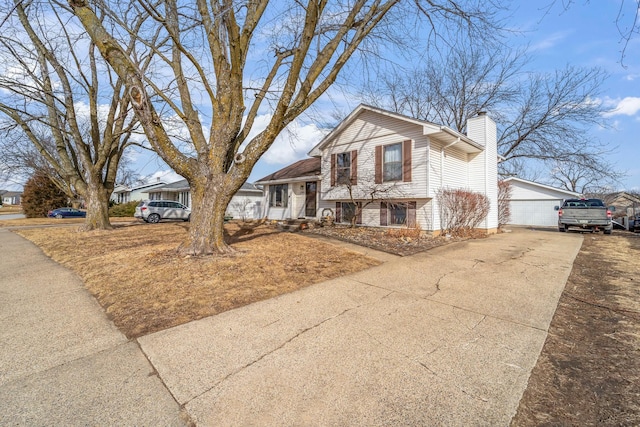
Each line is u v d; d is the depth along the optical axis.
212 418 2.19
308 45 6.66
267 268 6.11
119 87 12.78
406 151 12.22
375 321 3.84
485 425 2.12
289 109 6.91
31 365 2.92
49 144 20.41
